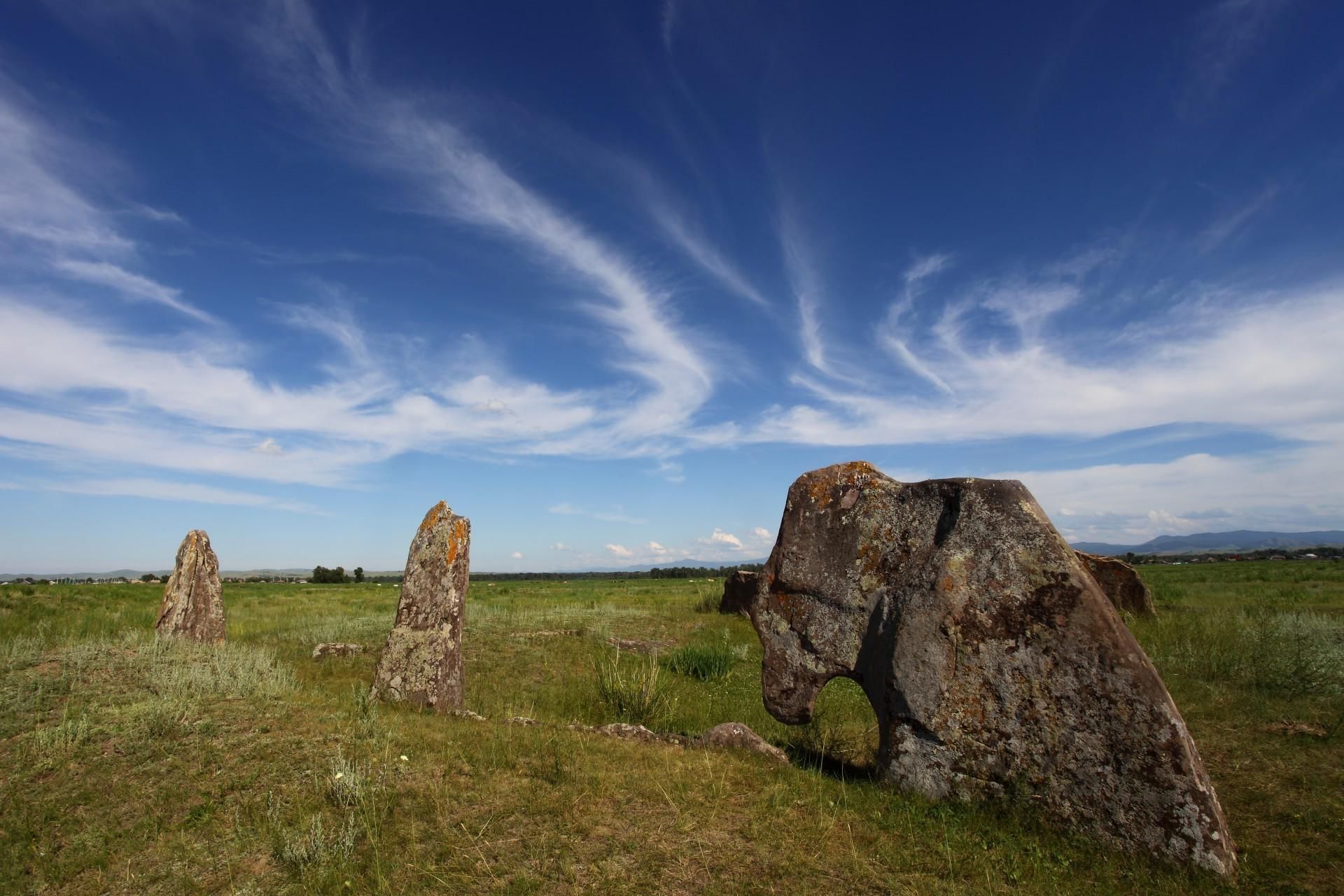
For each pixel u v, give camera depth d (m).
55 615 17.25
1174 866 4.75
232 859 4.44
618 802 5.37
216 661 9.30
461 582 8.92
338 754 5.84
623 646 14.10
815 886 4.37
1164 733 4.95
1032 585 5.62
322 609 23.53
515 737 6.80
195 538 13.39
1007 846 4.95
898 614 6.19
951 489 6.34
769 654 7.12
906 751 5.91
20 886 4.23
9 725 6.49
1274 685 9.38
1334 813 5.60
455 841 4.66
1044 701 5.39
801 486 7.38
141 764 5.74
